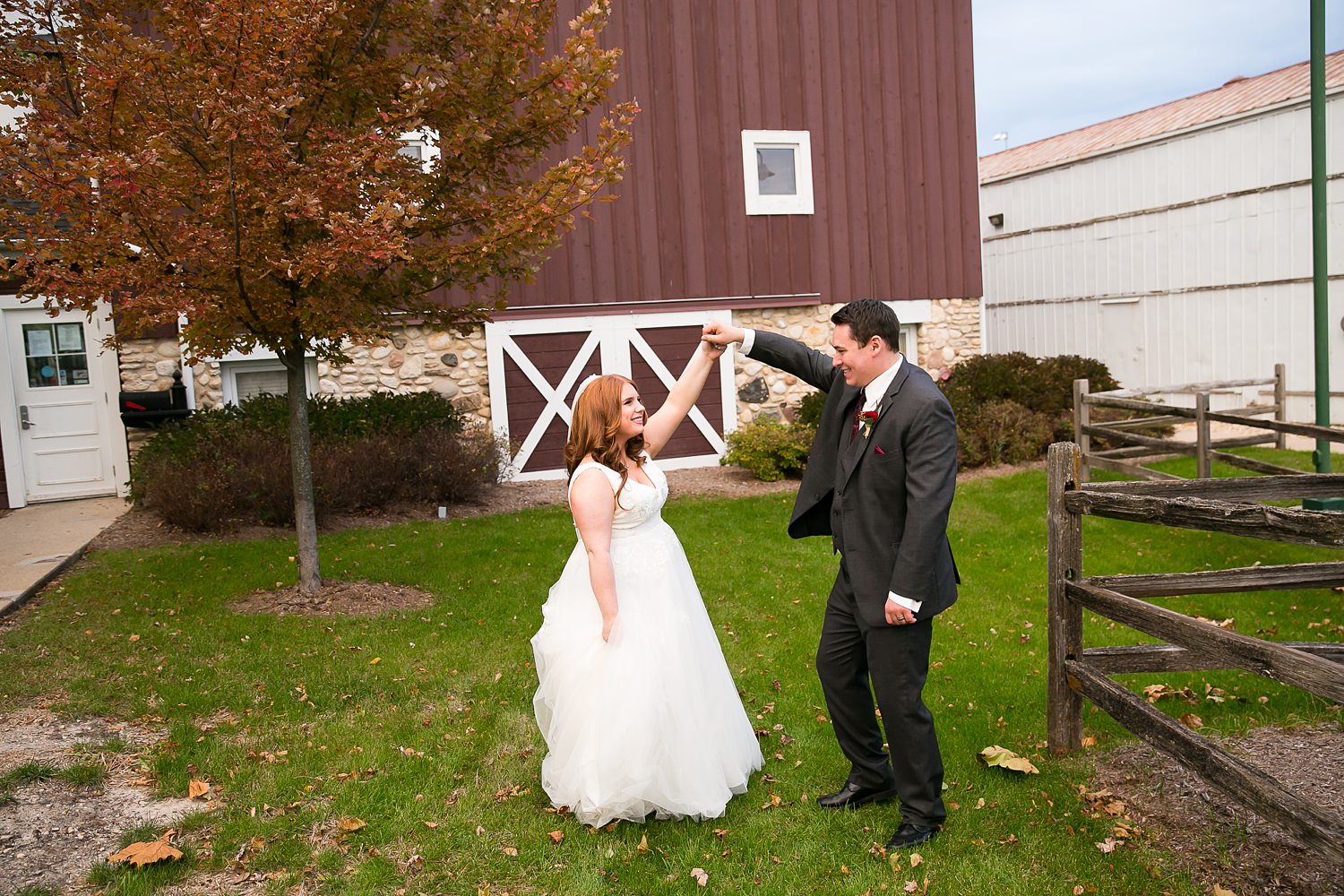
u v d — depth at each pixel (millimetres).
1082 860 2986
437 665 4797
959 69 12773
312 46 4730
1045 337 18141
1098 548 7188
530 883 2949
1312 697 4191
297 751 3809
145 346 9609
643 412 3393
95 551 7242
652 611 3309
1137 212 15867
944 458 2959
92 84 4402
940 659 4949
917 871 2961
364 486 8578
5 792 3428
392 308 5922
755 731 4043
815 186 12086
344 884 2920
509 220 5180
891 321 3053
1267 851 3006
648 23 11172
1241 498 3680
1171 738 2926
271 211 4602
